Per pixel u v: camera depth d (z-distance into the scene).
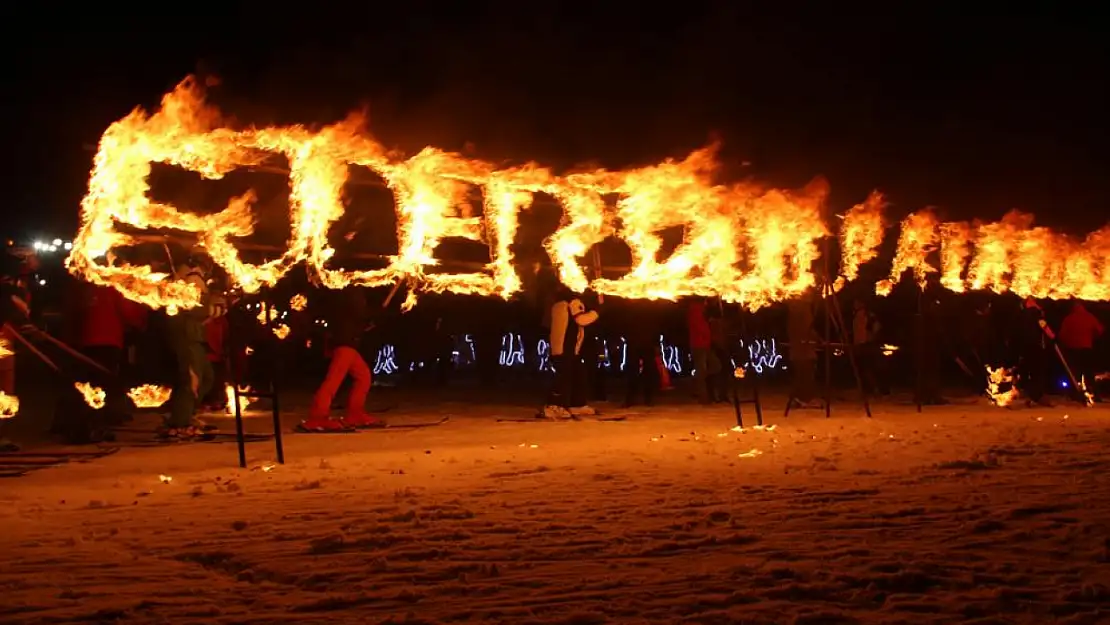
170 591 5.96
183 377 13.66
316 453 12.20
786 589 5.84
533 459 11.34
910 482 9.58
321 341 22.20
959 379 29.06
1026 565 6.47
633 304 19.38
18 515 8.21
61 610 5.52
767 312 30.56
